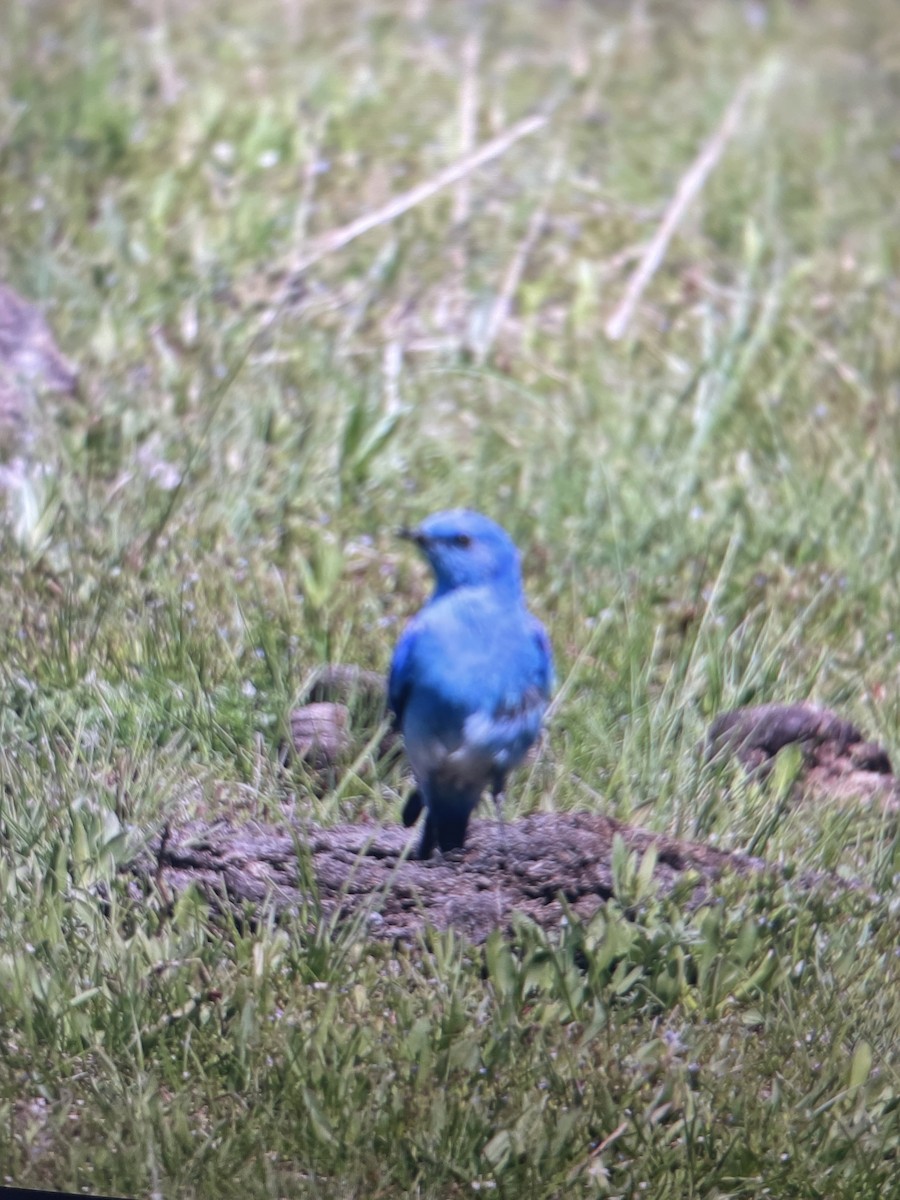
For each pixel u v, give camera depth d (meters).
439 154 17.66
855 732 9.67
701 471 12.98
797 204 17.98
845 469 13.22
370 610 10.72
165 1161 6.43
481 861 8.03
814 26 24.20
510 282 15.09
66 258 14.84
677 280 16.00
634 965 7.57
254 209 15.88
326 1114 6.67
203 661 9.77
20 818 8.24
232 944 7.64
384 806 8.74
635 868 7.98
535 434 13.40
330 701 9.59
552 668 8.17
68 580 10.46
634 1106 6.87
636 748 9.43
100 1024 7.06
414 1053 6.95
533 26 22.42
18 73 18.28
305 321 14.43
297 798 8.71
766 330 14.80
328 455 12.56
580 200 17.17
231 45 20.09
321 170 16.52
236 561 11.12
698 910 7.80
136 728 9.09
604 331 15.03
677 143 18.78
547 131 18.45
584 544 11.91
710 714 10.02
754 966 7.70
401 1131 6.65
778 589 11.53
